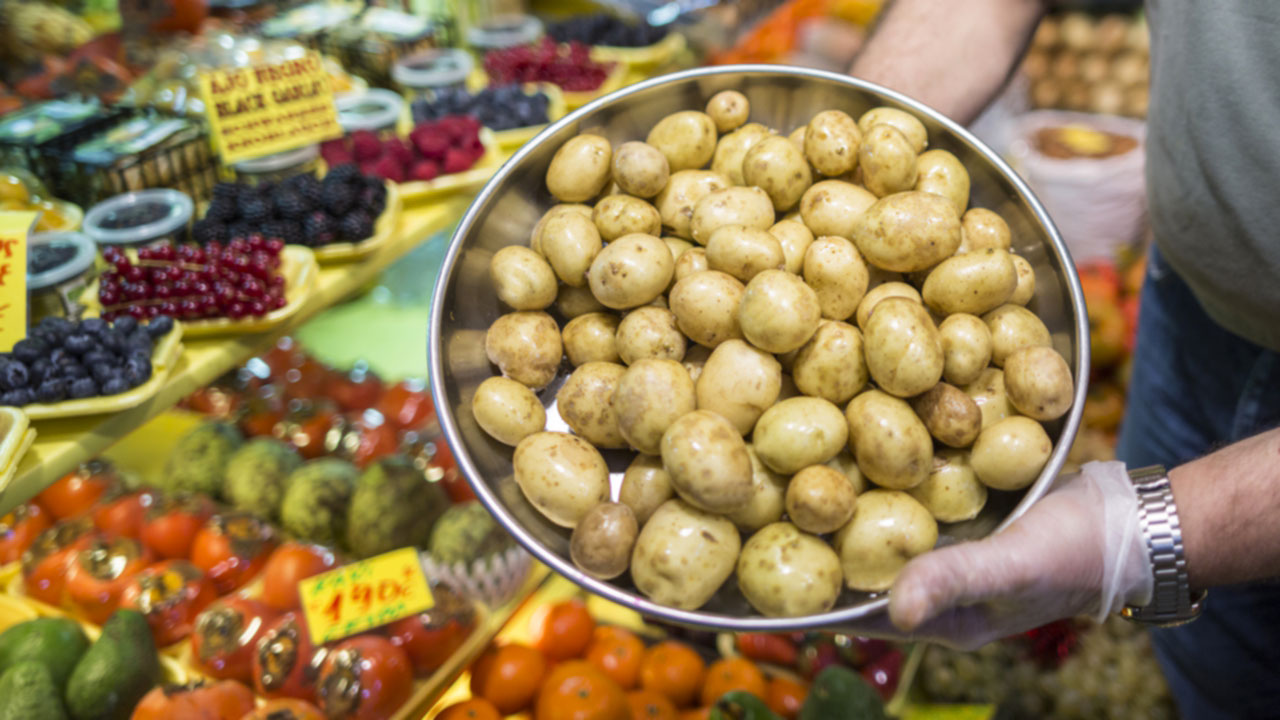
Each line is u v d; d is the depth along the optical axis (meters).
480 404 1.04
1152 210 1.39
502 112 2.37
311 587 1.48
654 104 1.20
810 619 0.84
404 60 2.64
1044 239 1.07
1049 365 0.96
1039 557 0.88
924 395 1.01
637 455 1.10
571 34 3.03
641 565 0.94
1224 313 1.38
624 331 1.07
